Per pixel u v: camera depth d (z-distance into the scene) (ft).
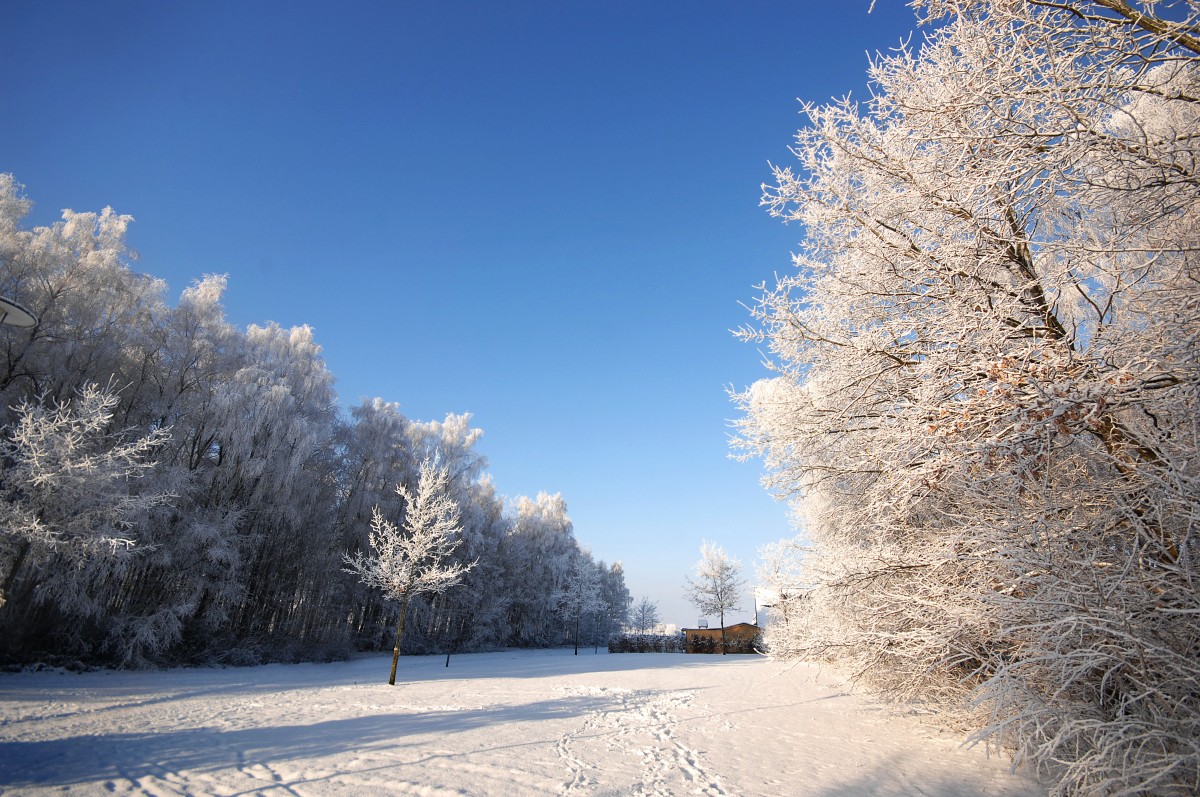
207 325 77.71
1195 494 12.82
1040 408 13.20
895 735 28.66
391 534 57.52
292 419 81.41
